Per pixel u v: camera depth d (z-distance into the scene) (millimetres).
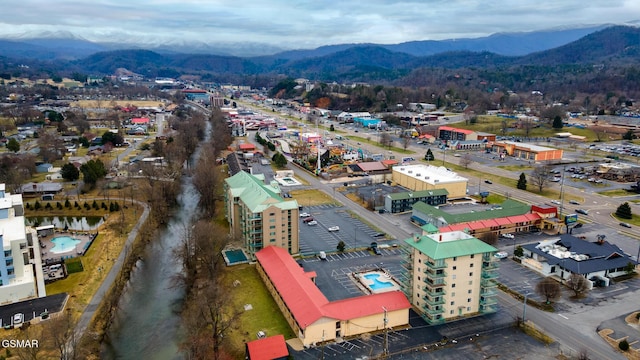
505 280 142750
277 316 122625
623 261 146125
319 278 144500
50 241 176625
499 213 186125
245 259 156875
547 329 115750
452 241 121062
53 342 106188
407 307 117562
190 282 142375
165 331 120562
